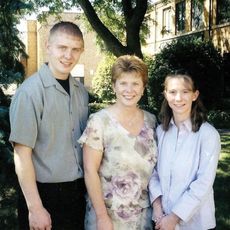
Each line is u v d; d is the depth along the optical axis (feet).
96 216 9.00
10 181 14.17
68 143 9.27
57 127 9.11
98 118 9.10
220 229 15.75
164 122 9.55
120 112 9.27
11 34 15.26
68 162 9.27
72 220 9.64
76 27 9.28
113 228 9.03
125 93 9.07
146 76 9.36
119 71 9.09
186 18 77.66
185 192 8.96
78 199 9.70
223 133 40.11
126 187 9.02
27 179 8.73
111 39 51.83
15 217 15.76
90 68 106.42
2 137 12.94
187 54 57.26
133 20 51.52
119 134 9.07
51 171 9.12
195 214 9.08
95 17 50.93
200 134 9.16
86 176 9.04
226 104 58.75
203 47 57.93
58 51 9.05
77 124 9.49
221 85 59.31
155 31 90.53
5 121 13.56
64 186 9.30
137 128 9.32
